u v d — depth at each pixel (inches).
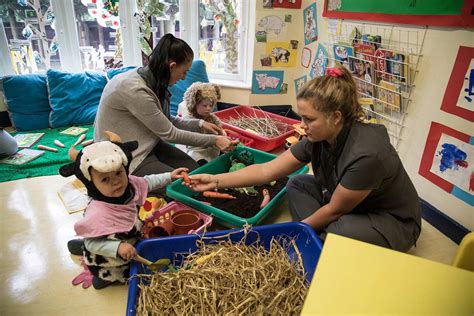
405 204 54.8
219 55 120.0
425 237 67.6
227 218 59.8
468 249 38.6
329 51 95.3
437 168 67.7
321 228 56.7
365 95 82.8
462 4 57.6
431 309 22.0
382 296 22.8
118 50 116.4
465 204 63.1
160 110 70.0
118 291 53.2
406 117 72.9
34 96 104.8
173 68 67.2
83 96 109.7
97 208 47.6
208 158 85.5
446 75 62.8
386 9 73.3
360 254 25.6
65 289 53.1
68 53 113.6
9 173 82.6
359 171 48.1
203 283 45.7
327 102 46.9
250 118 108.2
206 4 112.5
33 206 71.6
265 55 109.6
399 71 71.1
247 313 42.3
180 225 59.4
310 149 57.6
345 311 21.8
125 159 47.9
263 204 67.6
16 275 55.1
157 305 44.2
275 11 104.3
